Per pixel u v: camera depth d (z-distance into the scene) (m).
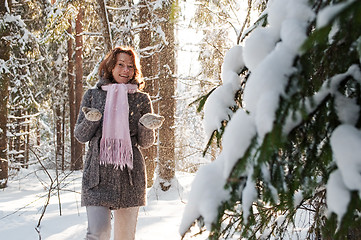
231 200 0.90
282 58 0.75
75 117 12.65
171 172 5.82
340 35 0.77
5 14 7.80
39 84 12.32
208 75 7.91
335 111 0.83
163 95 6.12
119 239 2.06
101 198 1.93
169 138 5.92
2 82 7.46
